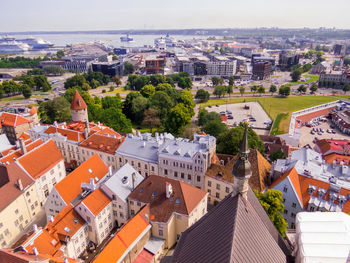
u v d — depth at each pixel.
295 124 193.12
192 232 40.91
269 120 198.62
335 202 75.06
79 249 67.62
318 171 87.56
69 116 172.25
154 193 72.88
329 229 41.78
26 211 81.38
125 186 77.00
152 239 68.69
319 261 37.09
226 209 35.84
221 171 86.69
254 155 90.44
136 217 66.00
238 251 29.47
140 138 105.38
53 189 75.19
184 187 72.06
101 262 55.19
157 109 183.88
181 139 99.38
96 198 71.88
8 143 119.88
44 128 125.50
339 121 190.00
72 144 113.00
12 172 81.00
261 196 66.81
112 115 155.75
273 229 43.09
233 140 107.06
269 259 33.66
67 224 66.38
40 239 60.03
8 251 55.25
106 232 74.31
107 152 104.56
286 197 80.19
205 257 32.59
